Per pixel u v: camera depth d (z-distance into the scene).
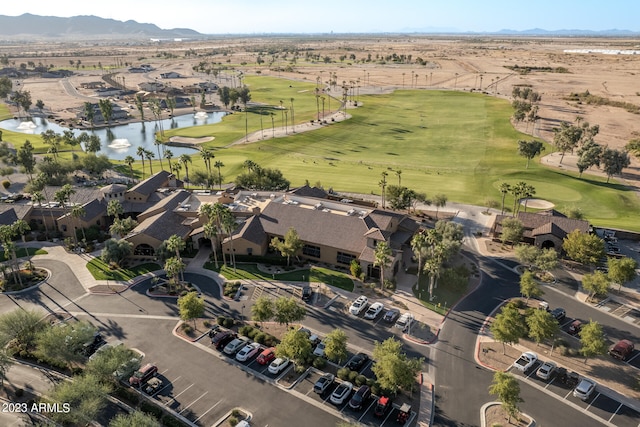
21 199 119.12
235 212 96.88
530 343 62.72
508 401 47.69
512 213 110.75
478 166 152.75
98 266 84.31
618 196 122.88
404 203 107.06
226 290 75.00
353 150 178.38
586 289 74.94
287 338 56.22
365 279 79.06
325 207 97.25
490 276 81.19
